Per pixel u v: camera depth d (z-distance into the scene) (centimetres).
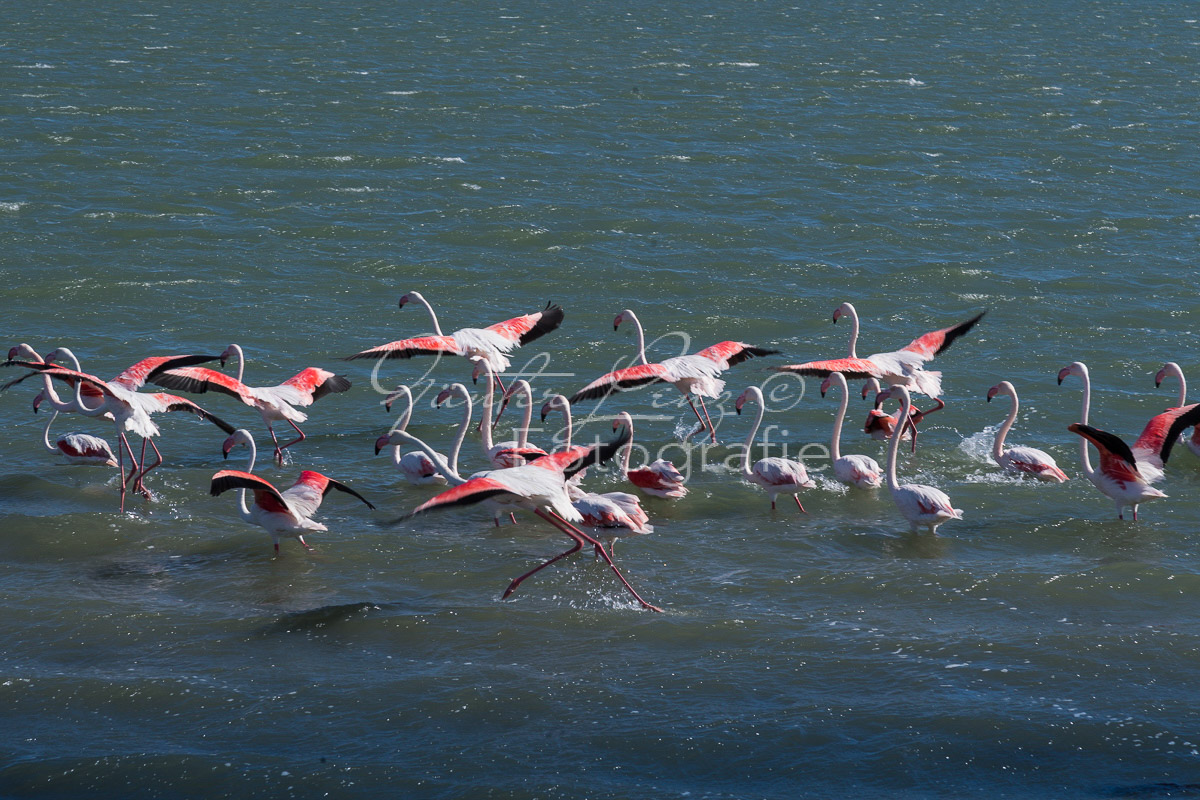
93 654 1229
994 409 2042
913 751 1034
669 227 3494
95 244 3167
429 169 4241
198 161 4256
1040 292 2853
